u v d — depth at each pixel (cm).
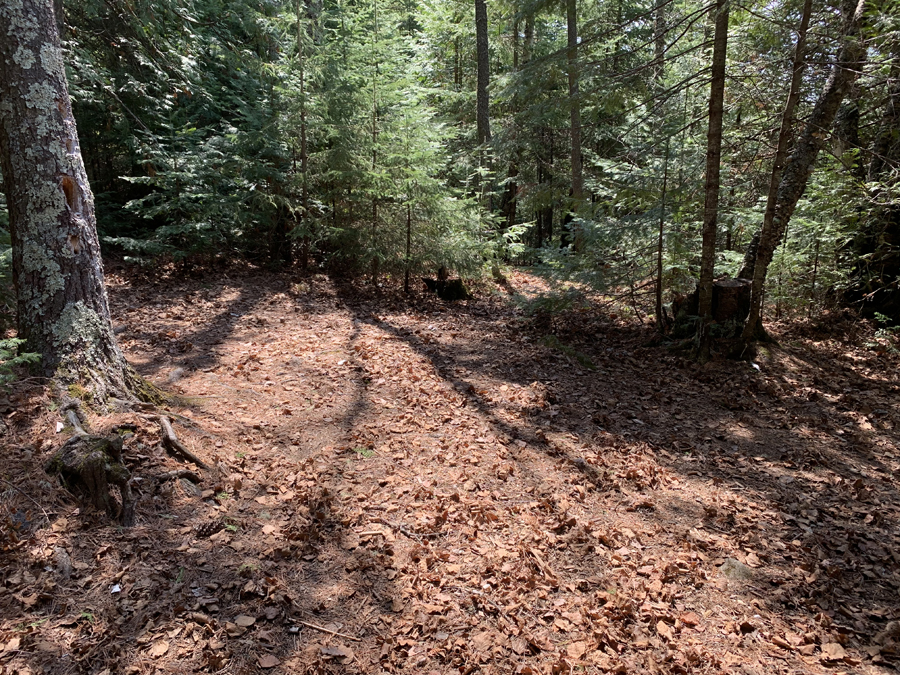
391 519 410
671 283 952
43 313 425
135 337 726
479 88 1417
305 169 1115
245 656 280
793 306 1005
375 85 1103
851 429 604
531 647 304
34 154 410
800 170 821
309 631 302
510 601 337
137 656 271
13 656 257
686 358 809
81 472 350
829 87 789
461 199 1254
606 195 1028
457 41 2030
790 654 309
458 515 421
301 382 645
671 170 882
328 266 1202
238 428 510
